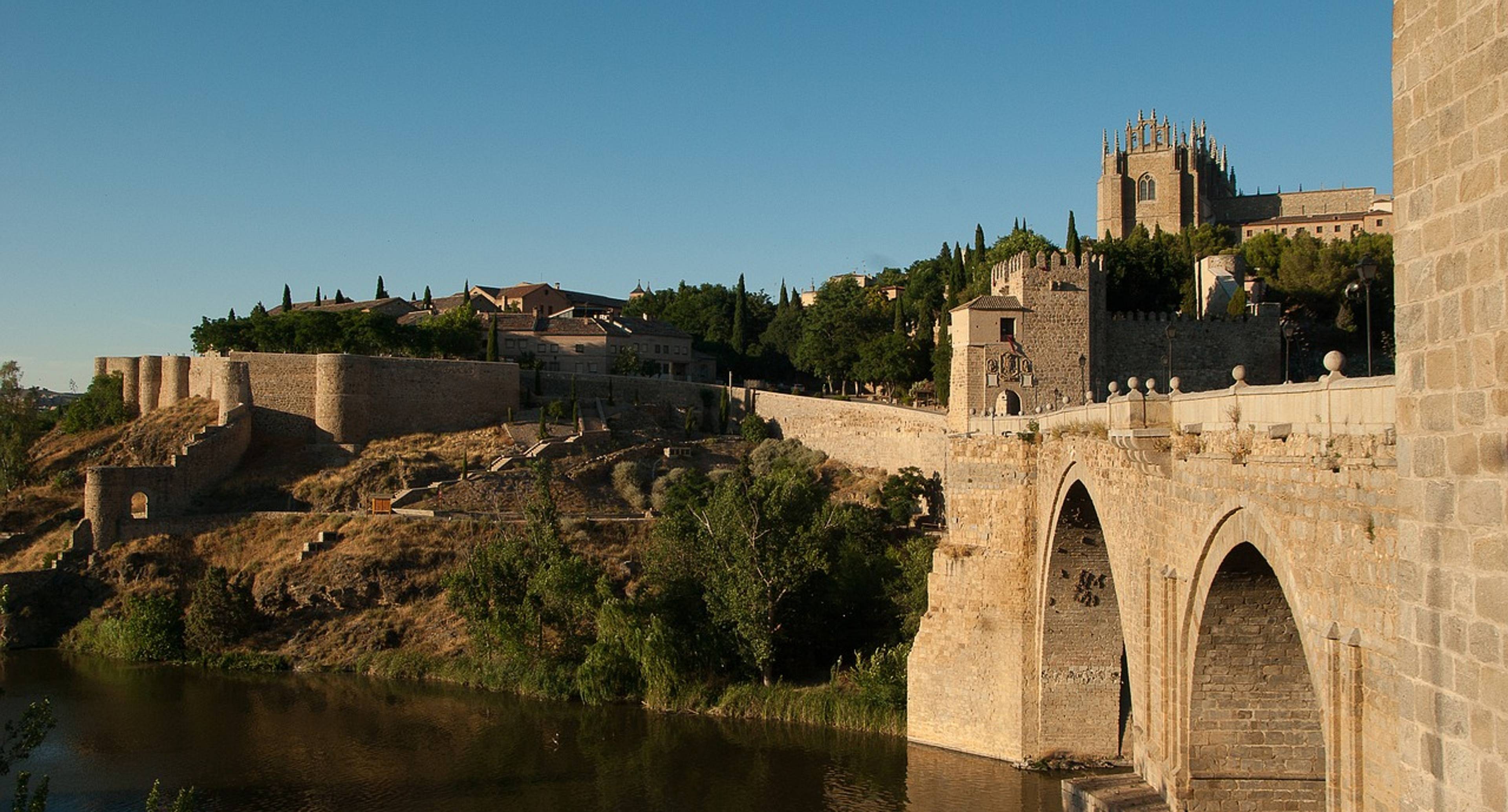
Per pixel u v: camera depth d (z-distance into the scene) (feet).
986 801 161.99
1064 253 292.20
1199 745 94.84
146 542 311.27
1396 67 51.29
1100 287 300.20
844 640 245.04
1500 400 43.50
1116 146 582.76
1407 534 50.52
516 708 235.40
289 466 367.86
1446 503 47.16
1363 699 62.59
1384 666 60.03
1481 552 44.75
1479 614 44.83
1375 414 62.23
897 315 483.51
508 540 269.44
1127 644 115.14
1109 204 572.51
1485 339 44.45
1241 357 311.06
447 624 272.10
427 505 328.90
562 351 521.65
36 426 401.29
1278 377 312.09
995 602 179.11
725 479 286.66
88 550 312.71
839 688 224.12
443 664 260.21
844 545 260.83
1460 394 46.19
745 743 205.98
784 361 579.89
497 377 421.59
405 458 362.94
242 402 381.40
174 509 337.52
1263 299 339.36
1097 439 129.08
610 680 236.63
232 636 277.85
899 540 282.15
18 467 364.79
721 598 238.48
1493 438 43.93
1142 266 365.20
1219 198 629.10
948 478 190.90
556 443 376.27
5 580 295.28
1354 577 63.41
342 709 235.40
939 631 189.37
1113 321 306.76
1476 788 44.96
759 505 245.04
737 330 594.65
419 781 191.21
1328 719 65.82
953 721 186.80
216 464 355.97
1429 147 48.49
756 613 231.09
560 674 243.40
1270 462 75.87
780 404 424.05
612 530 295.48
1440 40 47.67
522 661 249.96
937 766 179.22
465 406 414.41
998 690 178.40
